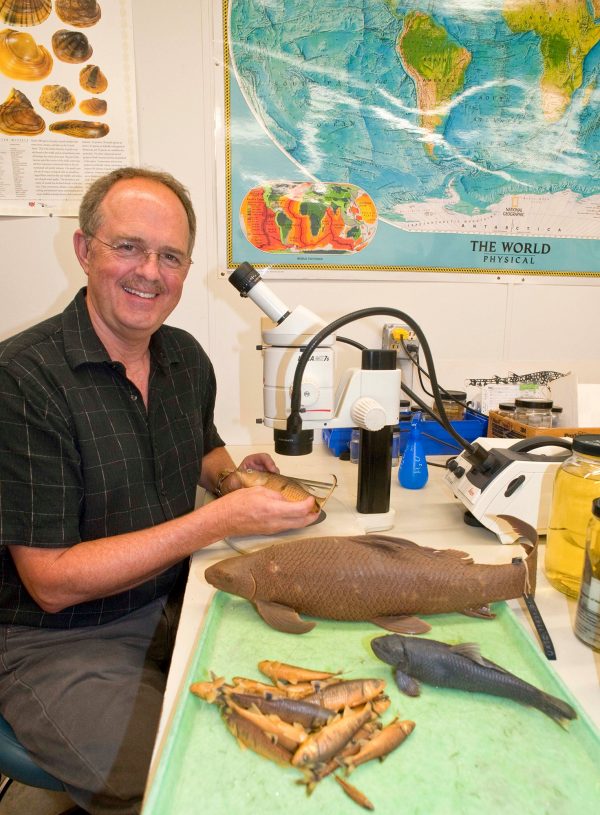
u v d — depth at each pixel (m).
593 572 0.65
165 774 0.45
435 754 0.49
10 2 1.37
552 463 0.95
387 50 1.50
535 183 1.63
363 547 0.73
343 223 1.59
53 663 0.87
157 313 1.00
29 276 1.53
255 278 0.91
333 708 0.54
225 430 1.68
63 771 0.77
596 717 0.54
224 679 0.57
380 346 1.69
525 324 1.73
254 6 1.43
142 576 0.85
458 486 1.06
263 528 0.84
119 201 0.92
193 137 1.50
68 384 0.89
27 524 0.81
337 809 0.44
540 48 1.54
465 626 0.69
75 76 1.43
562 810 0.44
